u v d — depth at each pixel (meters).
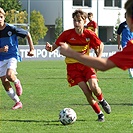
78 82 15.31
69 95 23.17
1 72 18.14
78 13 15.49
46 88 26.42
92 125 14.95
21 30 17.92
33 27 78.75
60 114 14.95
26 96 22.72
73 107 18.94
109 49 56.28
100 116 15.62
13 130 14.23
